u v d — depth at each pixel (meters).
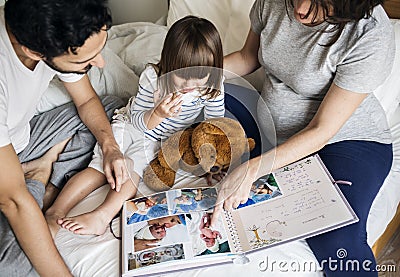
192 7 1.68
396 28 1.37
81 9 0.85
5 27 0.99
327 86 1.21
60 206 1.23
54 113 1.43
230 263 1.08
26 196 1.01
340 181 1.20
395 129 1.44
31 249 1.04
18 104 1.13
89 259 1.12
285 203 1.18
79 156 1.37
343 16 1.04
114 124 1.37
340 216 1.13
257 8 1.31
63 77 1.29
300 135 1.17
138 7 2.19
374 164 1.24
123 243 1.12
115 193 1.22
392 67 1.26
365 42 1.10
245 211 1.17
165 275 1.07
